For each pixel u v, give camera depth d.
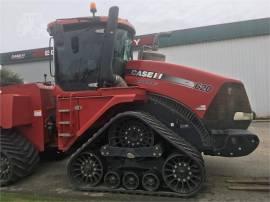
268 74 16.83
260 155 7.79
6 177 6.00
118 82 5.78
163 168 5.20
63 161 7.59
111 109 5.64
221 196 5.16
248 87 17.08
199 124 5.41
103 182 5.59
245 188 5.44
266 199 5.01
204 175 5.12
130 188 5.38
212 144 5.37
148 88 5.65
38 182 6.10
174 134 5.29
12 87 6.48
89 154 5.55
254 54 16.97
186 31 17.97
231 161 7.26
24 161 6.06
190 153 5.02
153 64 5.75
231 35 17.22
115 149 5.33
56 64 6.06
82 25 5.96
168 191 5.26
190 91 5.49
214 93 5.41
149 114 5.55
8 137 6.14
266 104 16.86
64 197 5.26
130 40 6.39
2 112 6.07
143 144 5.31
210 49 17.66
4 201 5.01
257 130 11.86
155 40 7.22
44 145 6.34
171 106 5.53
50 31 6.14
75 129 5.71
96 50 5.90
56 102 6.09
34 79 21.56
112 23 5.62
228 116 5.45
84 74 5.93
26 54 21.78
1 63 22.42
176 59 18.23
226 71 17.42
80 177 5.64
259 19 16.77
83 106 5.67
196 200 5.01
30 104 6.36
